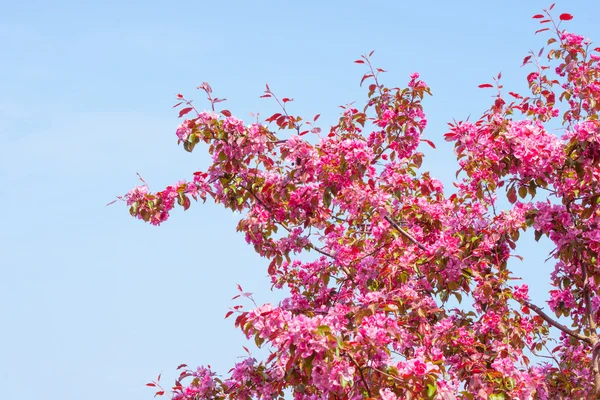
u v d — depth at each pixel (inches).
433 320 395.2
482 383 338.0
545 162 344.5
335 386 279.6
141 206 404.2
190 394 365.4
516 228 374.3
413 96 436.5
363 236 440.5
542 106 477.1
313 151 374.0
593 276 394.6
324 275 408.8
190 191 402.9
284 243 409.7
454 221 389.4
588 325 407.8
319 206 406.3
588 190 369.4
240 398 355.3
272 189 394.9
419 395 273.0
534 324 422.3
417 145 433.7
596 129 336.2
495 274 378.6
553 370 402.9
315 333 258.7
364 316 315.6
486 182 422.9
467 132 376.8
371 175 372.8
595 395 377.4
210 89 372.2
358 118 454.6
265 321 271.3
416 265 388.2
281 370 306.5
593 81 456.4
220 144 376.8
